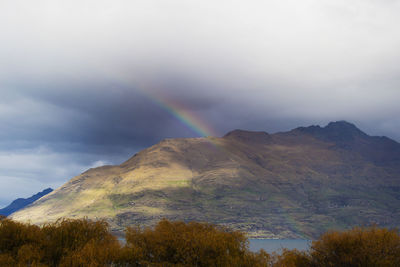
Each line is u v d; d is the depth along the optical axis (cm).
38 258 3925
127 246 4384
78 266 3819
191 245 4384
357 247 4288
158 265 4228
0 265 3725
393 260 4050
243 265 4291
